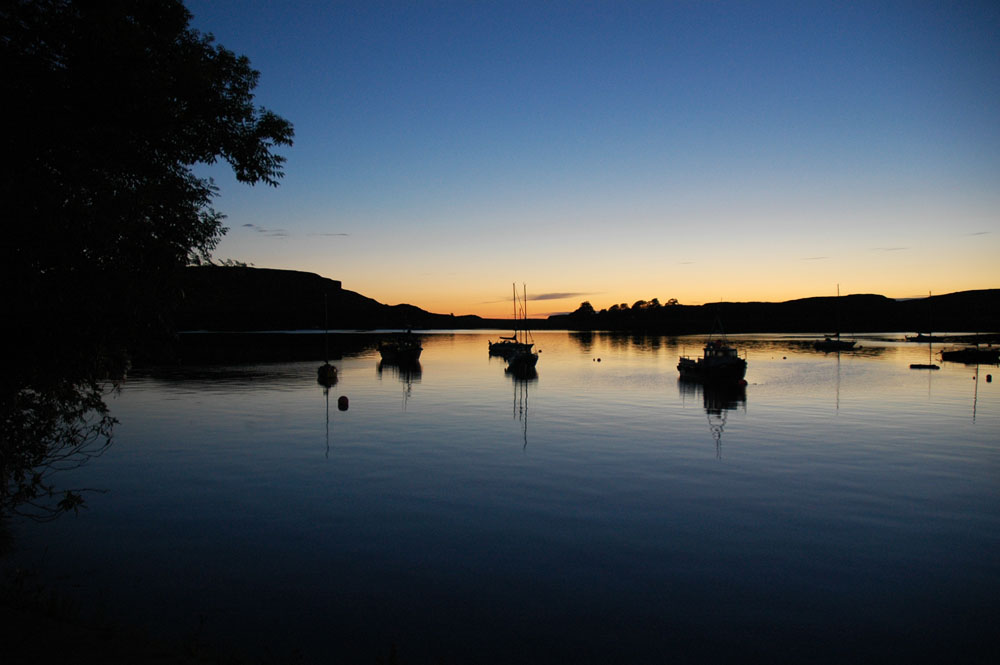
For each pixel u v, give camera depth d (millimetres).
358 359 100812
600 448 31641
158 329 9656
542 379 70250
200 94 9797
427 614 13875
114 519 19984
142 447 31297
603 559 17000
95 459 28609
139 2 9844
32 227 7664
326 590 15000
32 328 8648
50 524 19375
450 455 29797
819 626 13516
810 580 15773
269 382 64188
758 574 16109
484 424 39000
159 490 23406
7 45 8625
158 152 10172
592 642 12781
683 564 16703
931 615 14031
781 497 22875
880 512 21203
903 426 38969
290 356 107062
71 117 8758
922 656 12398
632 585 15414
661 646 12664
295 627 13203
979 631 13352
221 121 10406
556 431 36562
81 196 8602
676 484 24609
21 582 11734
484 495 22922
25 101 8445
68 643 8219
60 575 15539
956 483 24938
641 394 55875
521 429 37188
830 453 30656
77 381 9844
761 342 168375
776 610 14203
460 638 12875
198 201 10078
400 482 24766
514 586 15312
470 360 104375
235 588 15031
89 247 8281
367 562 16703
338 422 39438
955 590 15273
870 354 117062
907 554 17500
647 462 28453
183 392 55031
